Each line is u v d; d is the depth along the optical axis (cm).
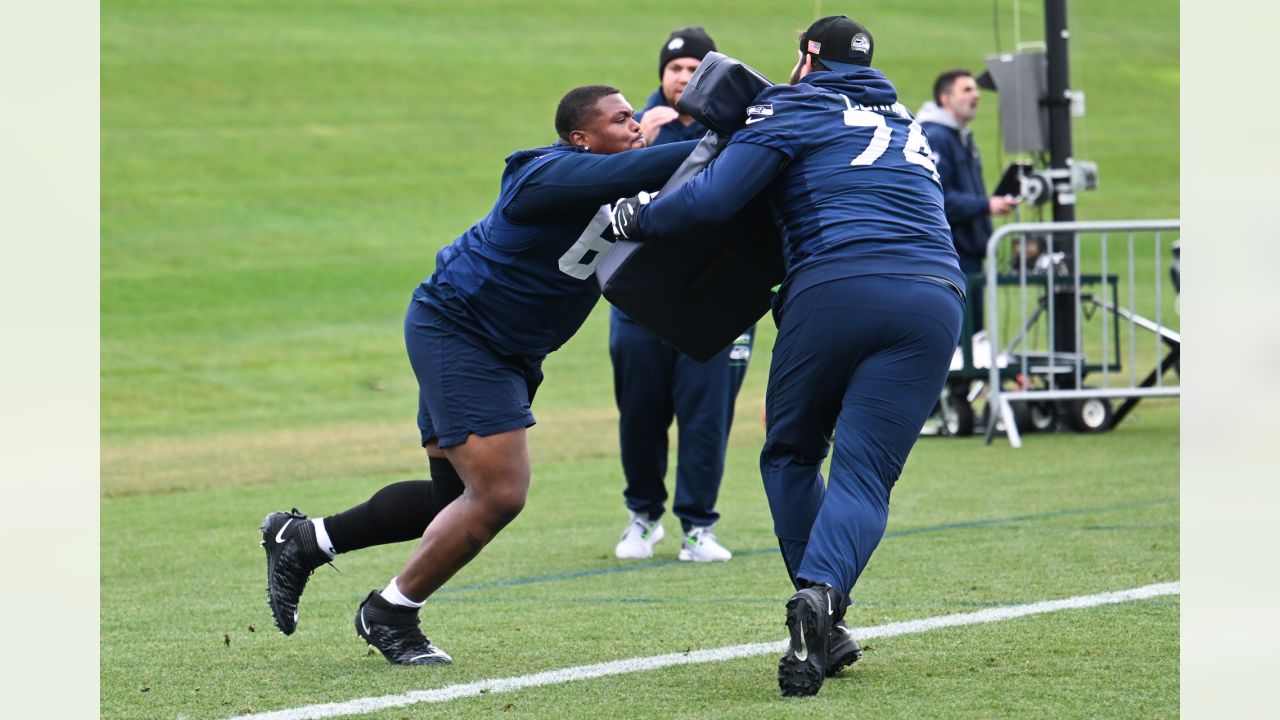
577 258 1680
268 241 7325
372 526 1773
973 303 4088
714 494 2484
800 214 1565
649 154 1645
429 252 7319
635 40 11206
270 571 1792
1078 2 13125
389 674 1692
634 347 2472
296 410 4803
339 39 10738
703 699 1517
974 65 10944
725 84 1579
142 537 2811
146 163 8300
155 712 1546
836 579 1503
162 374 5300
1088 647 1705
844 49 1633
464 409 1694
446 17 11444
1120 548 2394
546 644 1833
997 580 2153
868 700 1483
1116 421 4247
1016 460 3594
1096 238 7944
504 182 1695
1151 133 10206
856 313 1526
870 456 1534
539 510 3086
